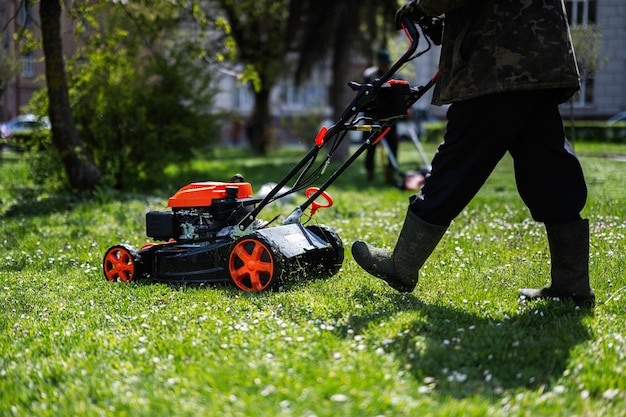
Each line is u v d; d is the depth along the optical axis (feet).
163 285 17.02
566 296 13.71
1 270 19.44
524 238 20.80
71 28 40.70
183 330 12.75
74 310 14.82
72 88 38.52
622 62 52.90
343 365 10.52
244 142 124.77
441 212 13.07
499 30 12.23
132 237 23.73
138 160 39.52
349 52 63.82
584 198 13.25
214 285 17.06
